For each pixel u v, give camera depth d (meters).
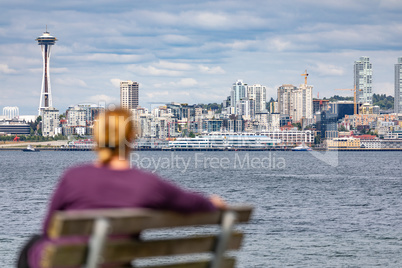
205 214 12.48
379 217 118.88
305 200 165.50
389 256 71.75
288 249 75.38
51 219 11.73
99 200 11.78
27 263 12.28
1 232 90.31
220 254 12.91
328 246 78.06
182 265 12.78
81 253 11.01
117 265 12.31
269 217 116.00
